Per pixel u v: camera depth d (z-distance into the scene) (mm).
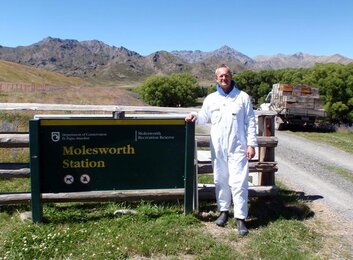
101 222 6047
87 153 6191
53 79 164125
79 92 55875
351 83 26188
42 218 6062
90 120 6156
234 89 6180
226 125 6055
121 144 6273
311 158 12922
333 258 5336
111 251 5141
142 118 6289
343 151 14688
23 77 148375
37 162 5949
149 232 5699
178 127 6398
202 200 7141
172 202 6887
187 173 6391
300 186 8953
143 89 66812
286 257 5176
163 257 5152
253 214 6754
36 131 5926
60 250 5137
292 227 6184
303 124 22656
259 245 5492
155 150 6375
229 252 5273
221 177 6184
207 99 6285
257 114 7375
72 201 6195
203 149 11406
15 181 8109
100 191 6266
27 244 5262
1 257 4969
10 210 6516
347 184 9344
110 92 59375
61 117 6090
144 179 6379
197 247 5352
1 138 6496
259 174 7574
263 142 7254
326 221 6680
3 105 7465
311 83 27219
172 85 66188
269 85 71250
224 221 6176
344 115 26438
